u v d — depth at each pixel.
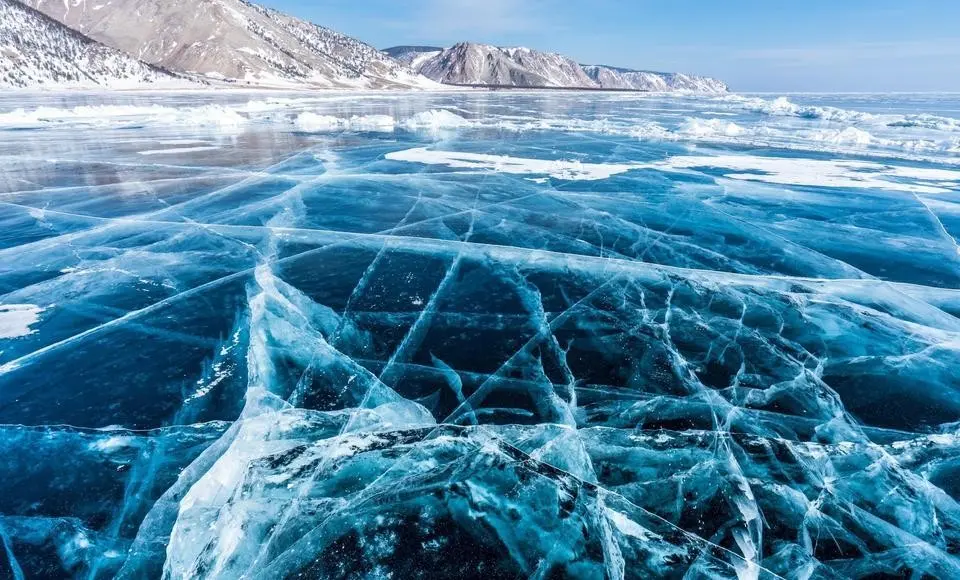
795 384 3.49
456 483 2.49
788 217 7.44
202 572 2.05
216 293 4.73
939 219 7.34
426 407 3.16
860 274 5.41
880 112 32.31
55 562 2.12
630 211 7.66
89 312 4.34
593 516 2.33
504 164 11.39
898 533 2.34
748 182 9.76
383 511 2.33
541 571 2.07
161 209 7.53
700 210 7.73
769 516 2.42
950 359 3.80
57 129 18.08
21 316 4.27
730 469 2.69
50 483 2.52
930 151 14.21
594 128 19.89
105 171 10.30
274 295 4.68
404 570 2.06
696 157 12.73
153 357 3.66
